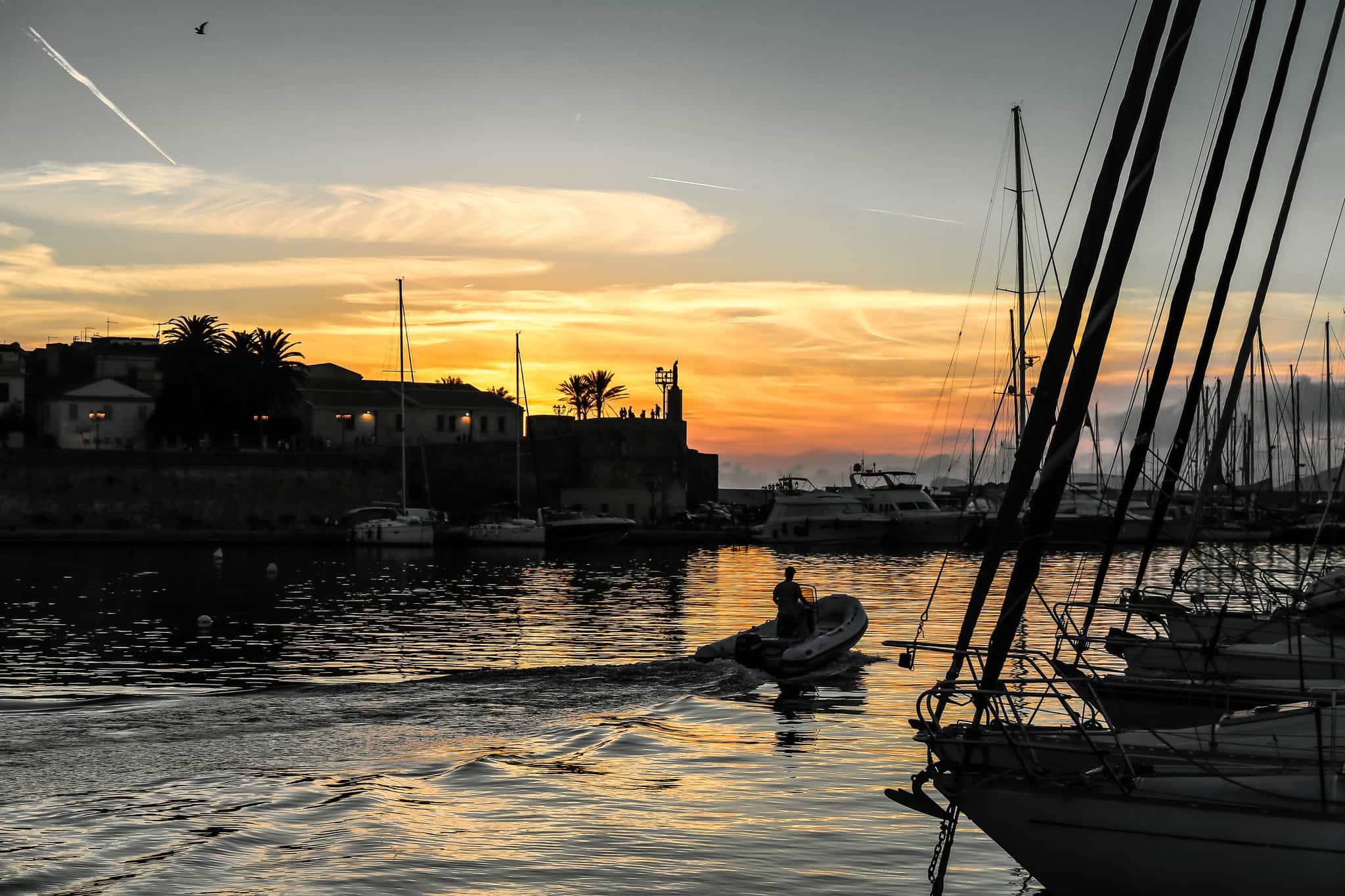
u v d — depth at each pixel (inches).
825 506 3097.9
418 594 1680.6
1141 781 369.4
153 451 3280.0
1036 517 373.1
